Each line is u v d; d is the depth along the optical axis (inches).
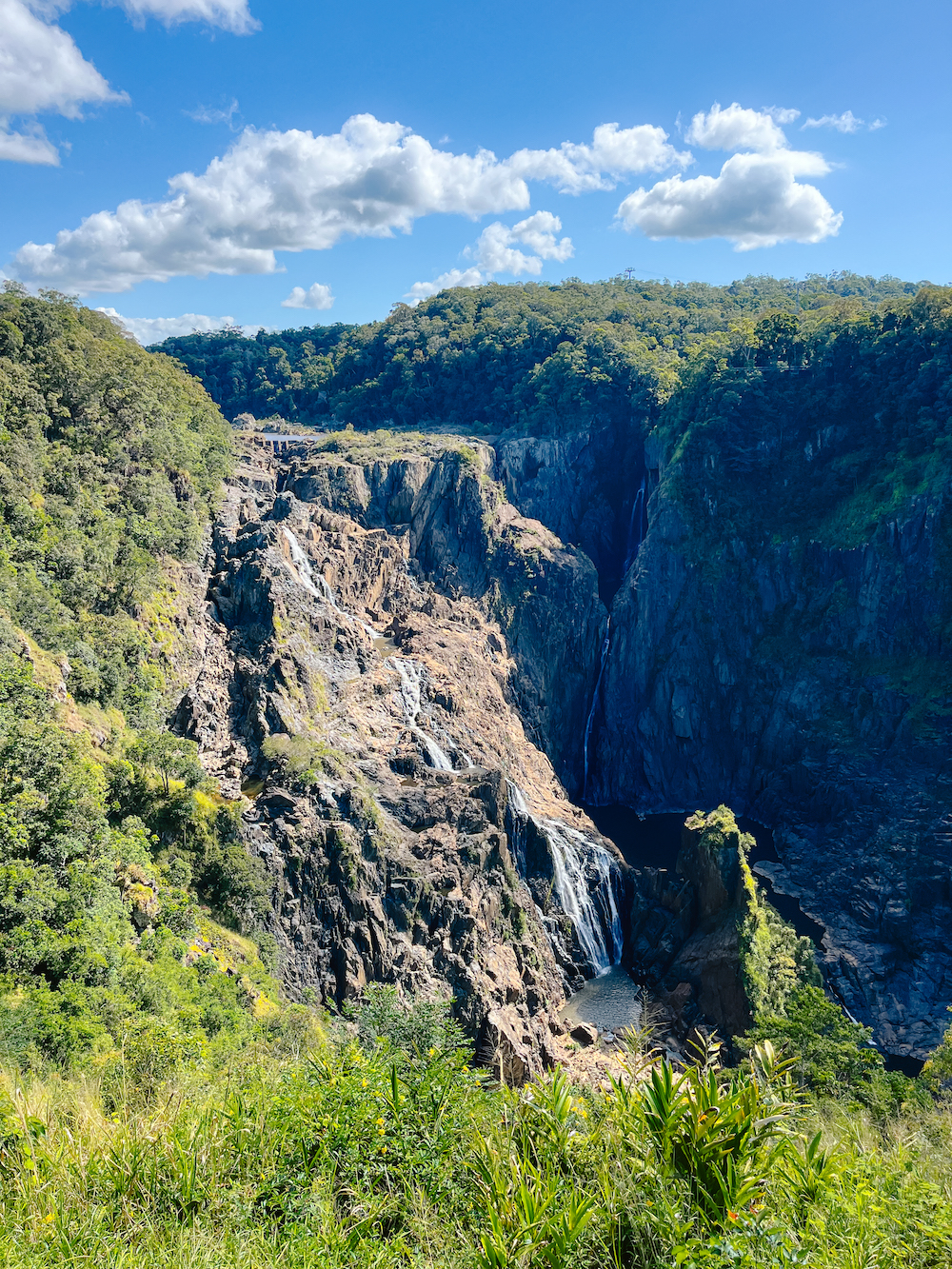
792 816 4601.4
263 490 4680.1
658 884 3435.0
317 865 2536.9
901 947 3617.1
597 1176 438.3
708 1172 422.6
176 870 2166.6
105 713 2485.2
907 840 3949.3
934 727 4357.8
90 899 1691.7
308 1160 491.5
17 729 1847.9
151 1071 804.0
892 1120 976.9
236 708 3152.1
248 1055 1162.0
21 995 1332.4
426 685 3855.8
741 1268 355.9
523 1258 385.7
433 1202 462.6
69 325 3634.4
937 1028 3238.2
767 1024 1982.0
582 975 3225.9
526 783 4124.0
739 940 2871.6
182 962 1827.0
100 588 2923.2
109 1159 478.9
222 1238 427.2
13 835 1638.8
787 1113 458.3
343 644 3752.5
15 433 2960.1
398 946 2598.4
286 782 2746.1
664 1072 452.4
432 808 3016.7
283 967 2311.8
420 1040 902.4
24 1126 506.0
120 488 3346.5
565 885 3494.1
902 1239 402.9
